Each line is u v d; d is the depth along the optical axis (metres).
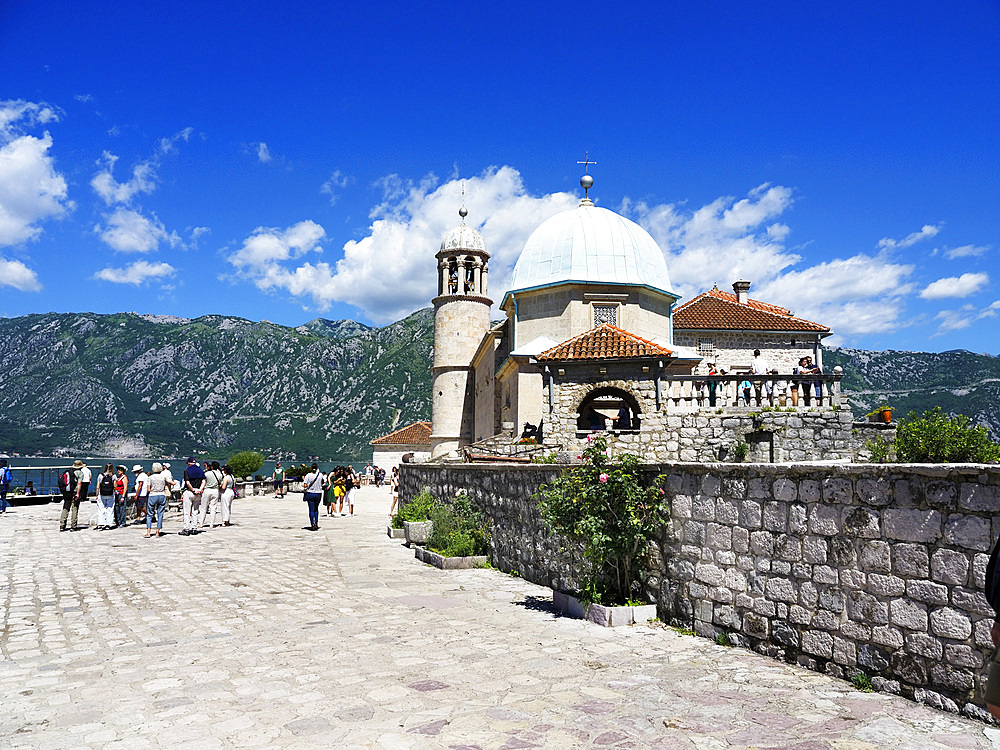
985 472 5.10
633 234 32.53
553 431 22.97
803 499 6.74
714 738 4.95
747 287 44.31
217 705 5.79
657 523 8.80
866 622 6.04
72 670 6.97
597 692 6.05
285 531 22.62
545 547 11.43
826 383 21.91
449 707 5.68
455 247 45.38
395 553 16.69
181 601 10.69
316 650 7.62
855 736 4.91
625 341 24.38
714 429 21.16
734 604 7.57
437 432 44.69
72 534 21.34
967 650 5.20
